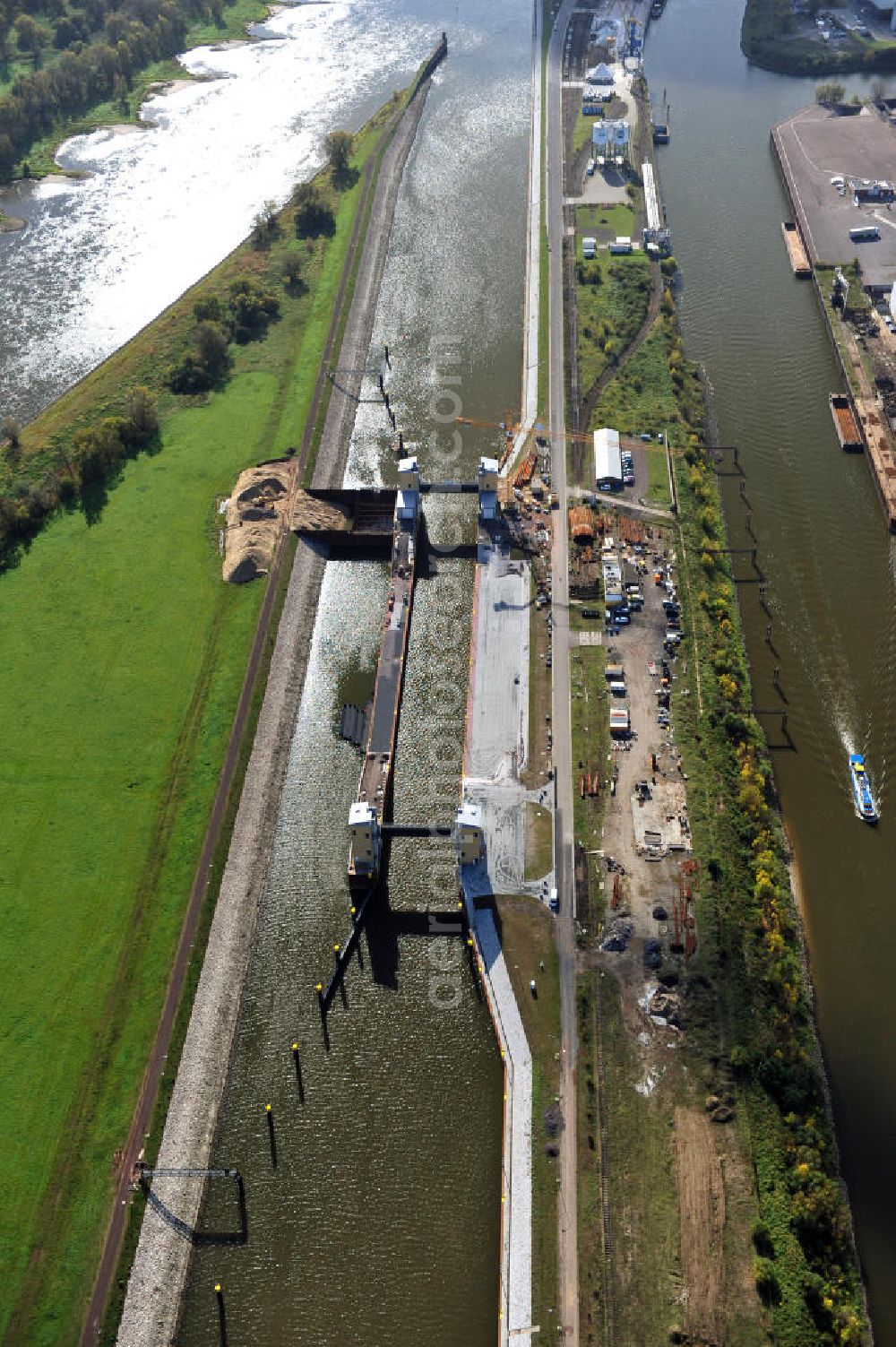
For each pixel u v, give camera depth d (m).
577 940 139.12
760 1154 119.75
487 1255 117.38
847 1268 112.25
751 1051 127.25
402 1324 113.25
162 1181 122.62
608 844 148.50
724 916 139.62
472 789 156.50
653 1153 120.62
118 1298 114.38
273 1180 123.12
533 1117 124.62
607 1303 110.50
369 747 161.88
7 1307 114.06
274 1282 116.06
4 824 156.12
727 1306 109.38
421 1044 133.75
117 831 155.12
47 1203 121.06
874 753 161.50
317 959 142.00
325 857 152.88
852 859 148.88
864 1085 127.44
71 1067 131.75
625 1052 128.75
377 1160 124.50
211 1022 135.75
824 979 136.75
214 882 149.00
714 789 154.62
